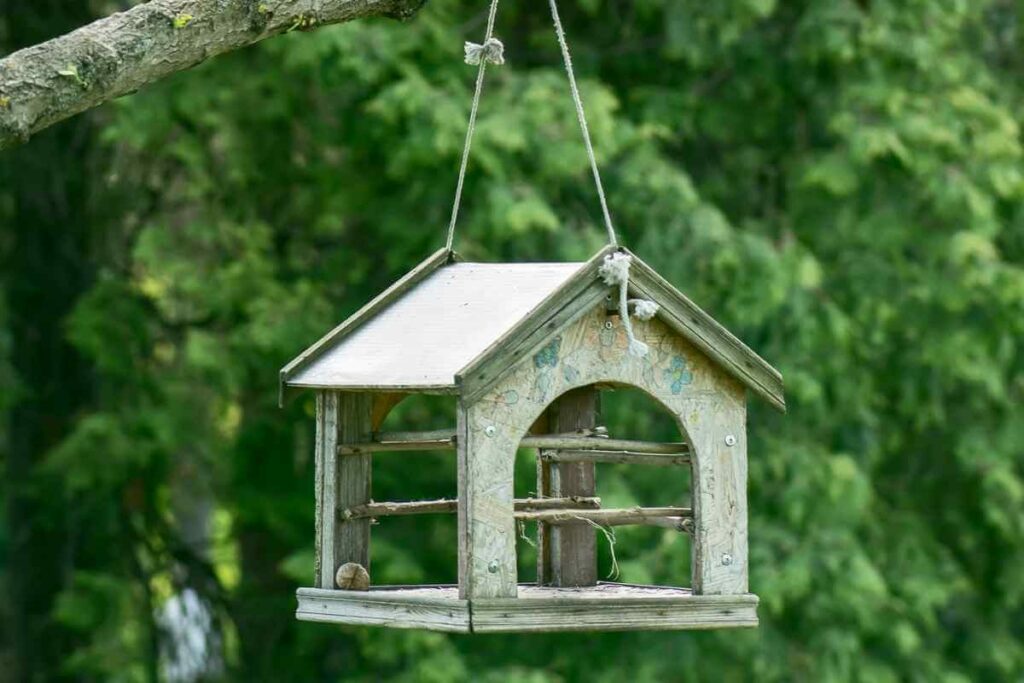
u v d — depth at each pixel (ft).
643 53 78.28
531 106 67.77
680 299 29.48
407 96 66.18
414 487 73.36
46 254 82.48
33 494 79.71
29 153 80.74
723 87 78.28
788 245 72.90
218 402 77.25
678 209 71.15
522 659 75.00
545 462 32.50
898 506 84.74
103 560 81.87
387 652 71.67
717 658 76.23
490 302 30.30
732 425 30.37
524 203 65.87
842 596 74.13
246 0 24.72
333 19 25.93
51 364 82.79
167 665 84.74
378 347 30.63
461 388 27.53
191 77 71.31
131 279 81.00
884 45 74.28
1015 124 77.30
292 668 81.10
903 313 78.18
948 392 84.28
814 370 75.05
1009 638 87.04
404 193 71.56
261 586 83.61
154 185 85.97
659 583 71.46
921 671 81.41
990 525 85.97
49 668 83.82
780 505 76.28
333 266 74.74
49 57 23.12
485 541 28.22
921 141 74.54
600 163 68.13
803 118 78.23
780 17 77.97
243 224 75.41
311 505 75.56
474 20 71.97
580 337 29.04
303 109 72.95
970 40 83.15
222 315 72.69
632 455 30.89
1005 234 82.58
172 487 85.35
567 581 31.53
